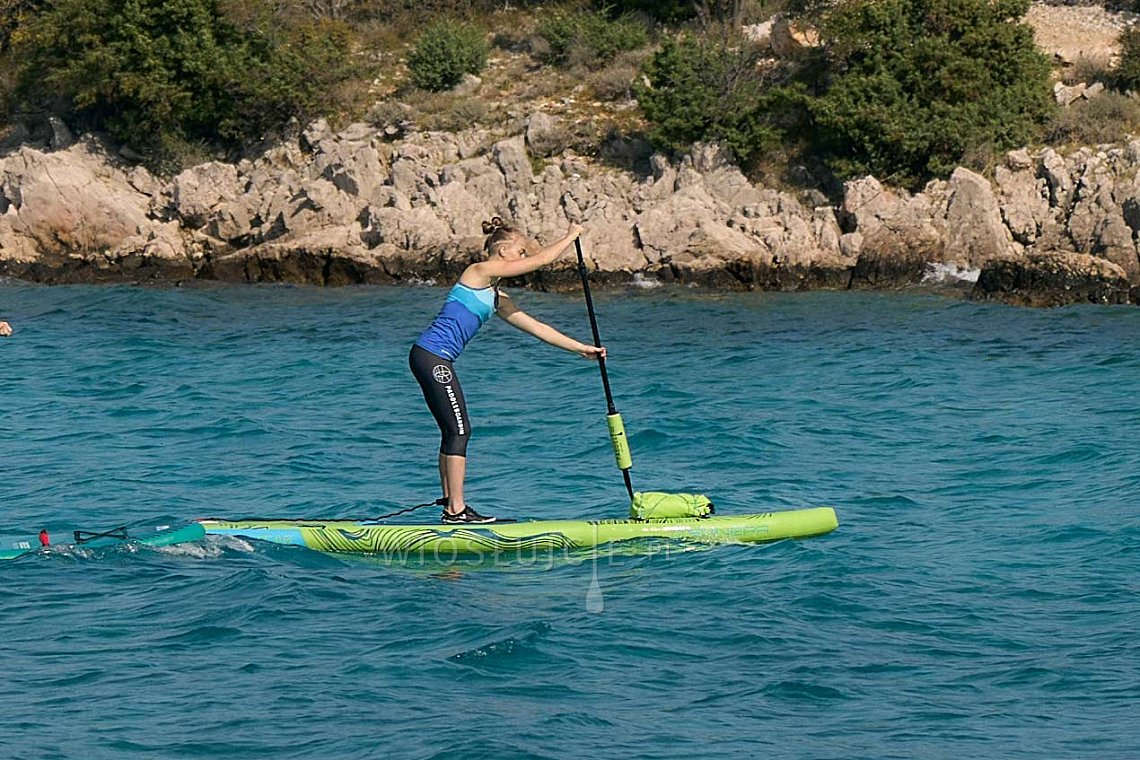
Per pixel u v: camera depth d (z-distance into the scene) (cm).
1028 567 2006
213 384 3725
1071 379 3694
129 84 6806
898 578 1956
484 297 2097
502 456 2816
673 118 6259
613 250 5822
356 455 2805
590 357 2148
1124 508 2311
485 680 1592
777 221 5900
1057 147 6025
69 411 3288
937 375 3806
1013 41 6200
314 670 1616
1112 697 1552
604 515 2302
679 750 1416
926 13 6247
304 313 5231
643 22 7375
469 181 6300
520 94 7025
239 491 2475
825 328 4744
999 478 2583
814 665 1645
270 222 6356
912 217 5731
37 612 1803
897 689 1581
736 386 3688
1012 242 5722
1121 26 6938
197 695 1545
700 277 5719
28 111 7206
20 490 2470
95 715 1492
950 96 6125
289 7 7288
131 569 1970
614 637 1728
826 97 6156
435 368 2078
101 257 6281
